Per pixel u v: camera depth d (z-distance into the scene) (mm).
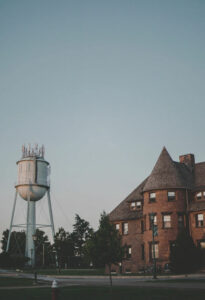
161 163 59031
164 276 44000
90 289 30250
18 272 63812
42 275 54344
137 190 64812
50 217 83938
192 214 54969
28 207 81688
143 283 35938
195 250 49312
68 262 100875
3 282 40312
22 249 123062
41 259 115562
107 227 32656
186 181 57906
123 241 61312
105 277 47938
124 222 62406
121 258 32344
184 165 62156
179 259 48344
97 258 31969
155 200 56375
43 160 83250
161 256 53531
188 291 26547
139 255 58531
